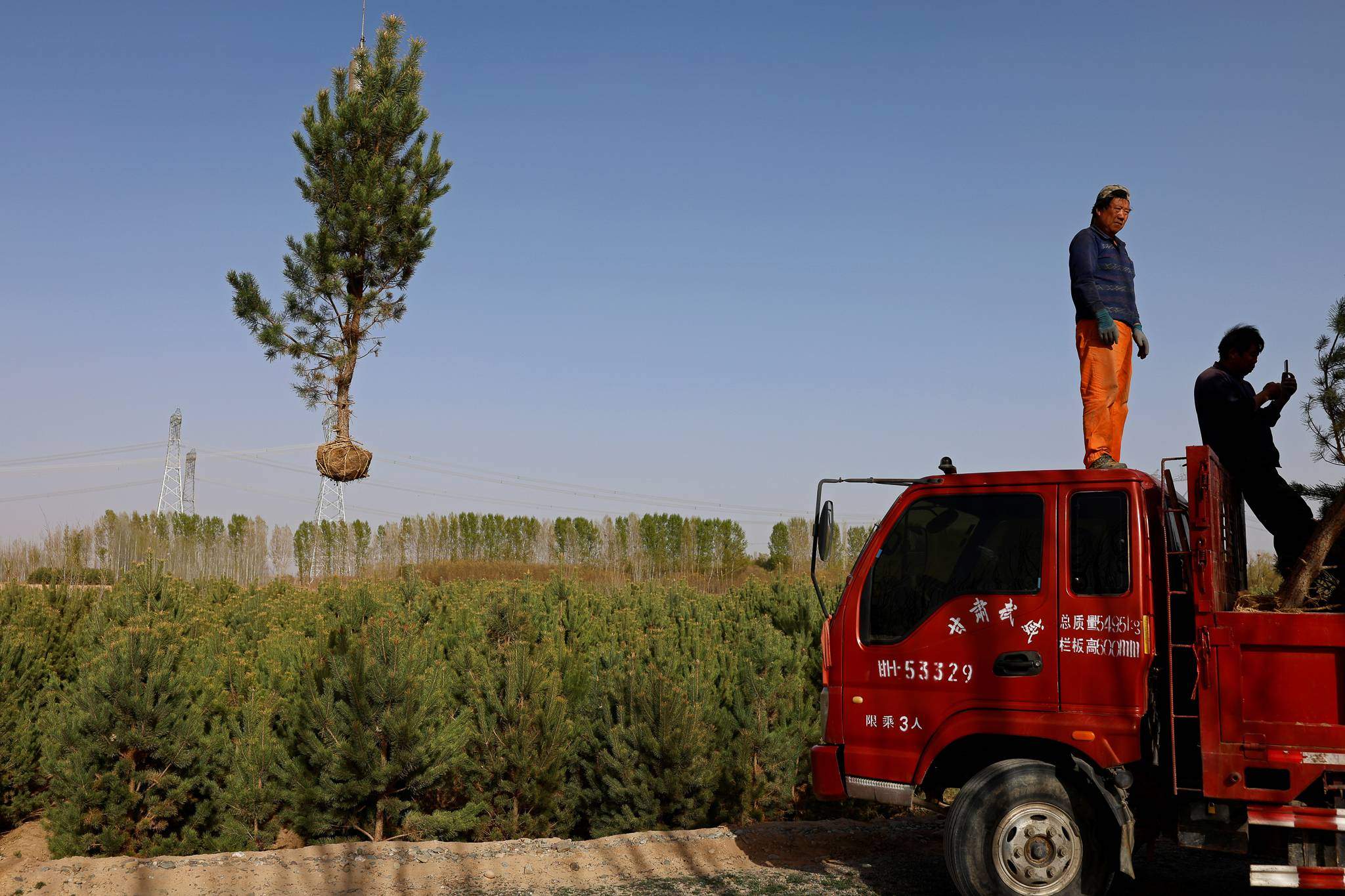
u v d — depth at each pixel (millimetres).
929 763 5879
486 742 8539
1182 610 5645
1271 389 7035
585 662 10133
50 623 12398
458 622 11758
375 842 7742
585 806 8914
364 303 23406
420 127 24750
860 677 6125
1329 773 5012
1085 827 5586
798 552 51562
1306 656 5082
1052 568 5727
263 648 10812
